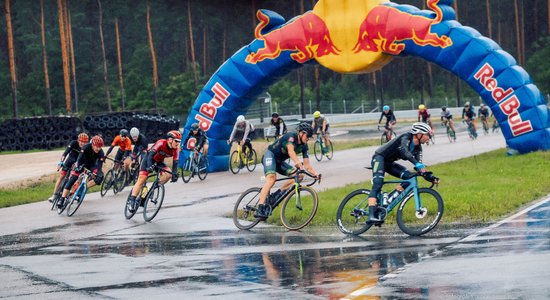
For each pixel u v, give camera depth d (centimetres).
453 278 791
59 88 8056
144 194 1460
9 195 2116
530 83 2177
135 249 1130
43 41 6550
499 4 9038
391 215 1237
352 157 2673
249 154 2384
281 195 1251
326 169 2272
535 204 1337
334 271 874
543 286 725
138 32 8462
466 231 1097
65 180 1697
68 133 3919
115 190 1945
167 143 1438
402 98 8881
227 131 2470
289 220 1259
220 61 8744
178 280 880
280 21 2380
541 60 8531
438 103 7506
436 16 2161
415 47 2183
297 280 840
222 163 2473
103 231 1346
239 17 8650
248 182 2056
